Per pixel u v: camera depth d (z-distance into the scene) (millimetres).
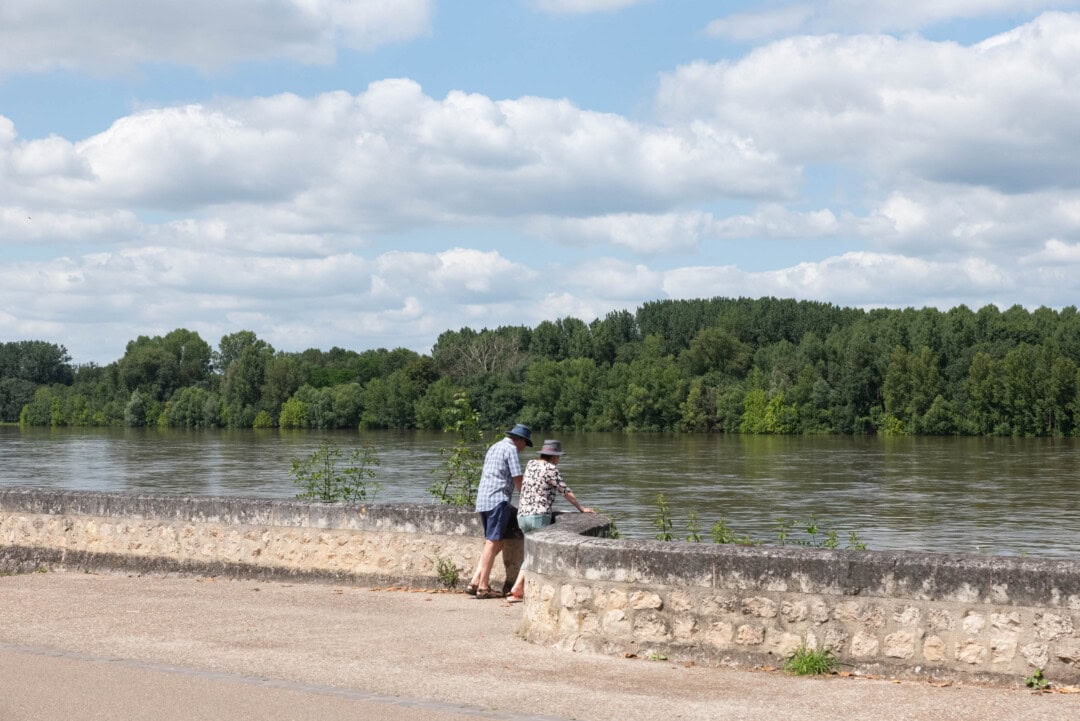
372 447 15703
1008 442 100750
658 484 58406
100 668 8086
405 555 12289
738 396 122812
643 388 126312
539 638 9203
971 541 36906
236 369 158750
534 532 9516
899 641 8031
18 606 11008
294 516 12805
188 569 13273
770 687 7746
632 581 8766
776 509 46219
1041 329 122125
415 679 7875
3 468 74562
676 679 7980
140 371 173375
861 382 117062
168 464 77500
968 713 7023
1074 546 35812
